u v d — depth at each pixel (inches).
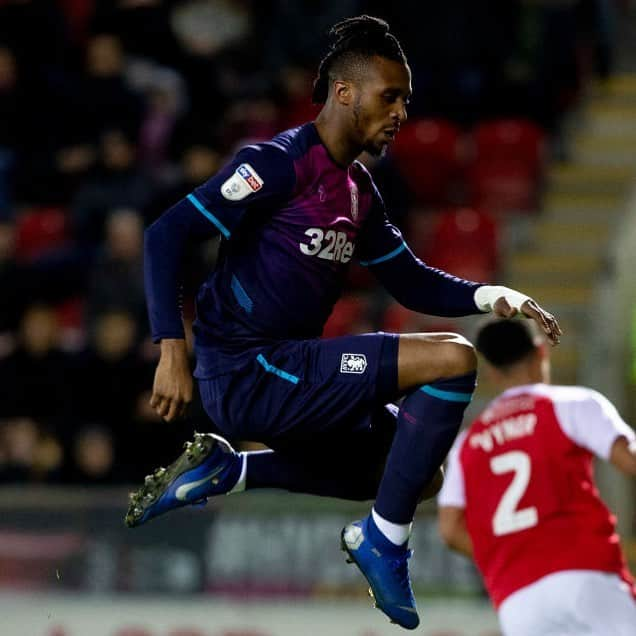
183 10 1647.4
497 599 679.7
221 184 487.2
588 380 1251.8
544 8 1535.4
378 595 505.7
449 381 485.1
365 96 491.2
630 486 1152.8
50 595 949.2
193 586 940.0
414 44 1531.7
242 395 494.6
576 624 657.6
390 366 485.1
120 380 1109.1
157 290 484.4
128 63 1550.2
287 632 925.2
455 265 1358.3
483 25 1519.4
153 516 522.9
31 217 1456.7
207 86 1558.8
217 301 502.0
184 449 530.3
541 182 1486.2
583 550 663.1
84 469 1083.9
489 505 681.0
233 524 941.8
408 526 501.0
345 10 1619.1
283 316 498.3
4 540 957.2
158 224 490.6
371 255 534.3
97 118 1501.0
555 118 1541.6
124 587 943.7
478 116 1529.3
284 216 494.3
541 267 1382.9
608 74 1647.4
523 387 697.0
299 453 524.4
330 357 489.4
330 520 932.0
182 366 481.1
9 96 1513.3
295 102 1573.6
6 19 1520.7
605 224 1439.5
